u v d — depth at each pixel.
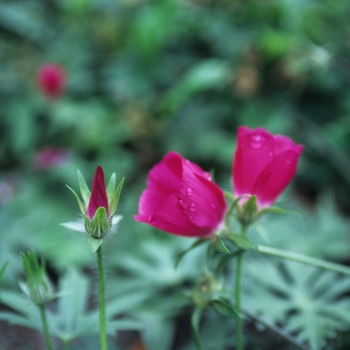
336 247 0.56
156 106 0.90
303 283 0.49
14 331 0.60
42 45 1.08
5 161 0.89
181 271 0.53
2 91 0.95
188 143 0.84
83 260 0.66
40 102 0.91
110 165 0.82
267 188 0.39
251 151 0.39
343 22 0.92
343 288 0.48
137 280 0.53
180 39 0.98
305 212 0.67
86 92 0.96
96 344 0.48
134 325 0.43
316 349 0.45
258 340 0.47
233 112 0.87
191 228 0.38
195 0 1.00
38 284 0.40
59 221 0.72
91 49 1.02
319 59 0.83
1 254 0.62
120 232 0.65
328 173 0.81
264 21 0.93
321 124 0.86
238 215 0.39
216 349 0.46
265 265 0.49
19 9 1.12
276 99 0.88
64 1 1.08
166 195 0.39
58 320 0.44
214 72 0.85
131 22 1.02
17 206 0.76
